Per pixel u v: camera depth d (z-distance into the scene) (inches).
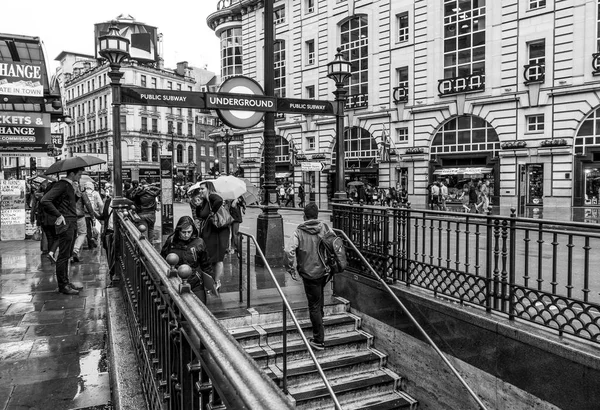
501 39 973.8
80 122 3144.7
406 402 228.8
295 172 1454.2
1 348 180.1
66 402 135.4
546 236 548.7
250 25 1606.8
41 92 482.0
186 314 73.0
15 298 256.2
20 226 522.6
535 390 165.8
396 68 1178.0
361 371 243.3
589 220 781.3
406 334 236.8
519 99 947.3
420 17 1112.8
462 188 1067.3
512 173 960.3
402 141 1170.6
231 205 411.2
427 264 232.1
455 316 203.0
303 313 253.8
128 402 124.2
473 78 1017.5
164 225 550.9
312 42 1413.6
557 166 897.5
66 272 267.4
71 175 269.6
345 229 299.1
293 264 230.5
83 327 206.5
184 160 3019.2
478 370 191.8
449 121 1083.3
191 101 306.3
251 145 1627.7
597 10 850.1
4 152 480.4
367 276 272.4
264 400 43.6
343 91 348.2
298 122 1443.2
